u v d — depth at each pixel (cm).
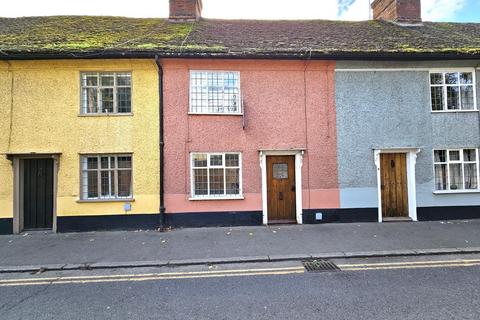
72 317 405
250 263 627
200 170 970
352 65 1002
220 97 984
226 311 412
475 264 591
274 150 977
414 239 763
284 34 1155
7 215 901
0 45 920
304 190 978
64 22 1230
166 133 952
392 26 1305
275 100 988
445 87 1030
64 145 927
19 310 430
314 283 508
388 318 382
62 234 880
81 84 951
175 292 483
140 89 955
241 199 959
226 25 1255
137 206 932
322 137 991
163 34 1088
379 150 994
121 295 476
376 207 989
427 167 1005
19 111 924
